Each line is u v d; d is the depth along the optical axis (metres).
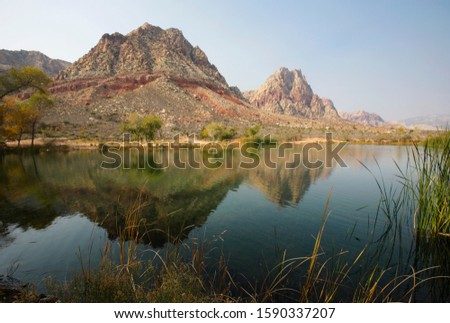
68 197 16.25
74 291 5.02
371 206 13.40
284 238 9.62
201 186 20.00
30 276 6.74
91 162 35.00
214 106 195.25
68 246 8.88
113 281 4.89
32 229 10.65
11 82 33.84
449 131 8.12
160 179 22.95
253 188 19.11
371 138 95.38
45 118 99.31
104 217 12.34
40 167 29.62
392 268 6.86
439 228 8.43
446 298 5.45
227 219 12.05
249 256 7.97
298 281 6.27
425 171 8.55
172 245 8.87
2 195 16.69
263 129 129.75
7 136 45.06
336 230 10.22
